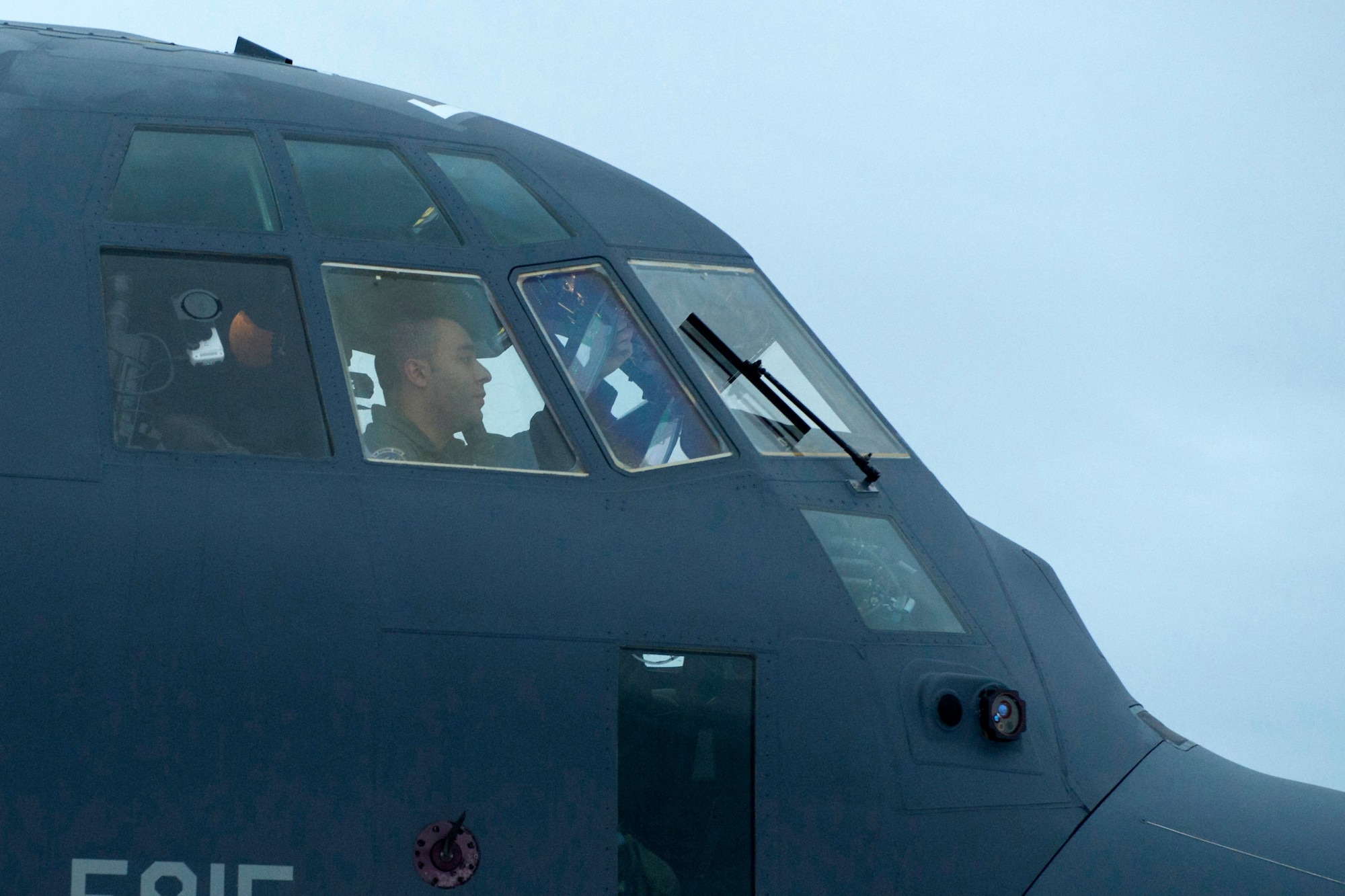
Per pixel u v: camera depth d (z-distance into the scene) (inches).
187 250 772.0
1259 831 756.6
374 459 740.0
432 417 770.2
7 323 733.9
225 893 645.9
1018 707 764.6
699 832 705.0
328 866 656.4
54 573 676.1
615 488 767.1
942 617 806.5
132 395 734.5
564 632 711.7
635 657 720.3
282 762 663.8
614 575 732.7
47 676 660.7
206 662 671.1
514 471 760.3
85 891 638.5
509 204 856.9
